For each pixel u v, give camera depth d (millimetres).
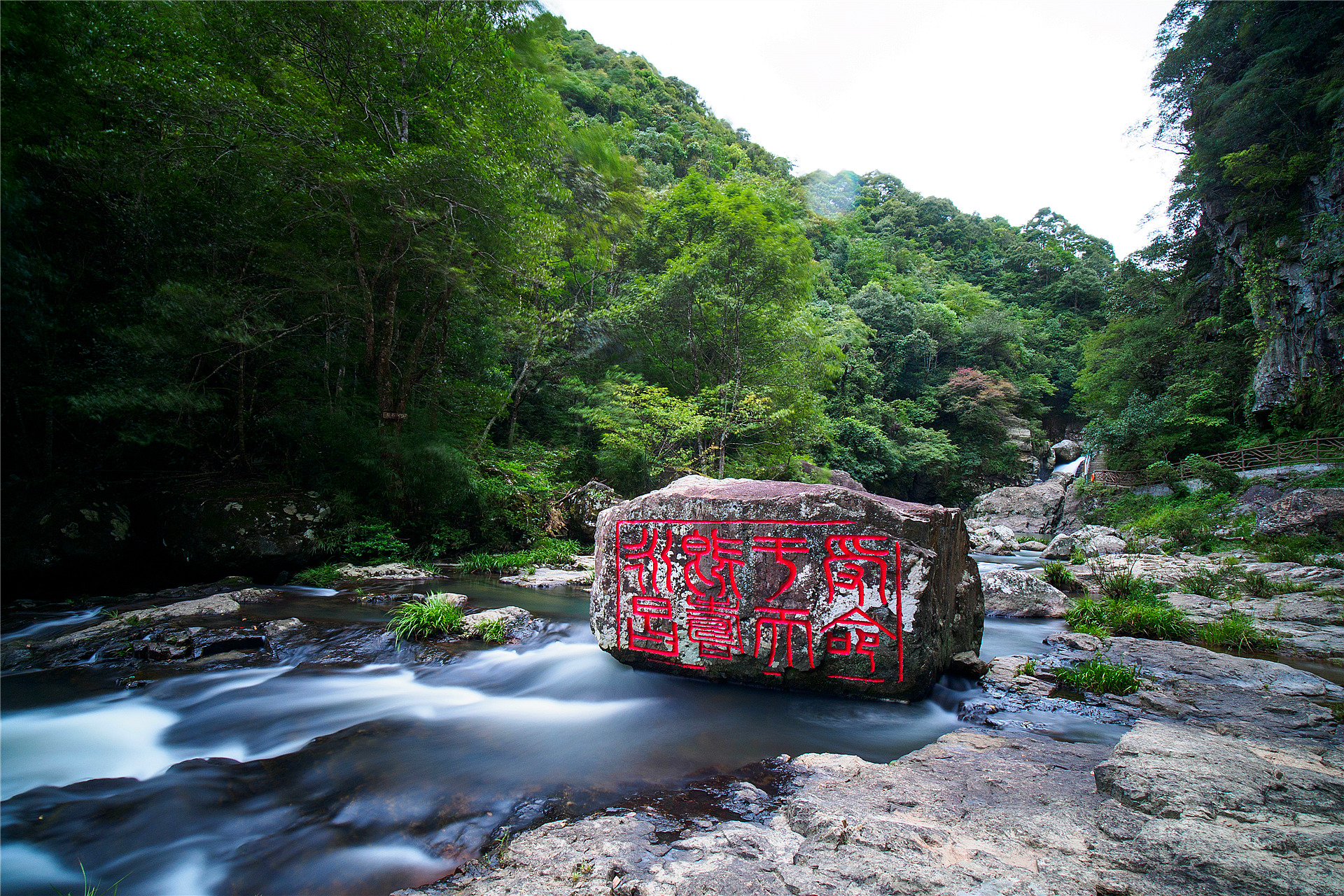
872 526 4297
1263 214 21484
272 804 3002
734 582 4645
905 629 4172
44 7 7242
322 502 9742
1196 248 26578
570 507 13547
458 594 8242
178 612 6332
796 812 2486
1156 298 28016
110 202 8055
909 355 39812
